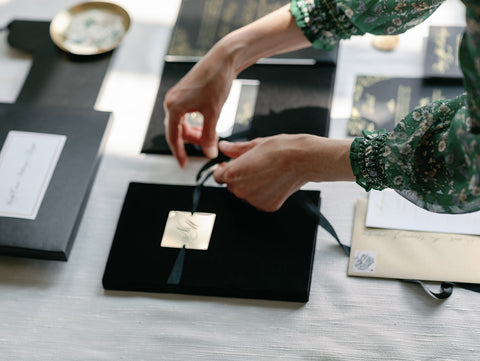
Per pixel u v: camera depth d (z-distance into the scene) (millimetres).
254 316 983
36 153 1159
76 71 1301
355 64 1237
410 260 992
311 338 952
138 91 1275
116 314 1009
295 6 1012
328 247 1039
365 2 938
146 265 1039
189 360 951
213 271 1019
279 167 964
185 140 1167
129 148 1199
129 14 1363
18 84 1329
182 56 1290
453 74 1161
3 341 998
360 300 978
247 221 1063
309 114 1168
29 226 1074
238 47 1041
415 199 840
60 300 1033
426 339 930
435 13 1277
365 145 882
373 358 923
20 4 1454
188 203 1101
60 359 969
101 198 1145
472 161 708
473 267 970
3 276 1071
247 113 1188
